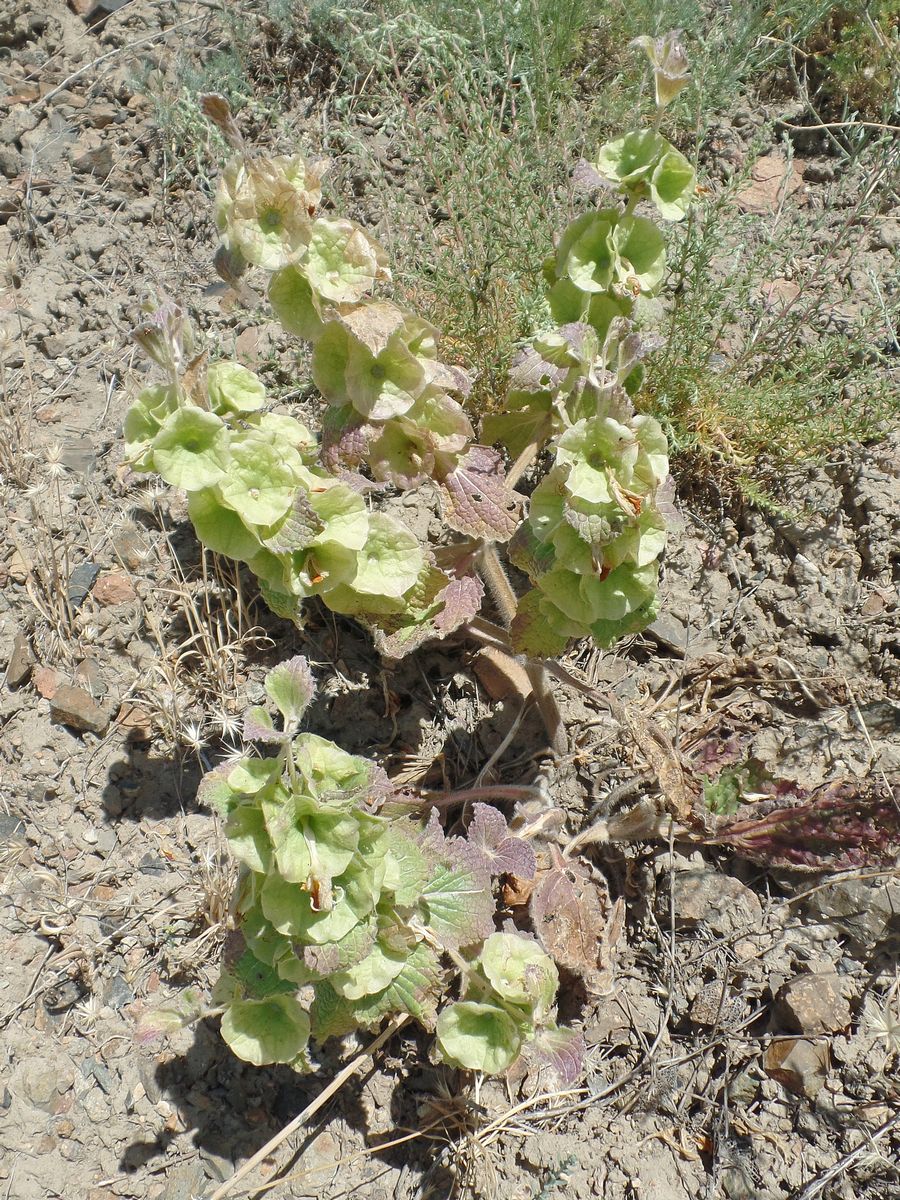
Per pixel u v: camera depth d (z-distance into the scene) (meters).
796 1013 0.48
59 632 0.57
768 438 0.60
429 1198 0.46
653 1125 0.48
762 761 0.51
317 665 0.57
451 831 0.54
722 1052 0.49
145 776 0.54
